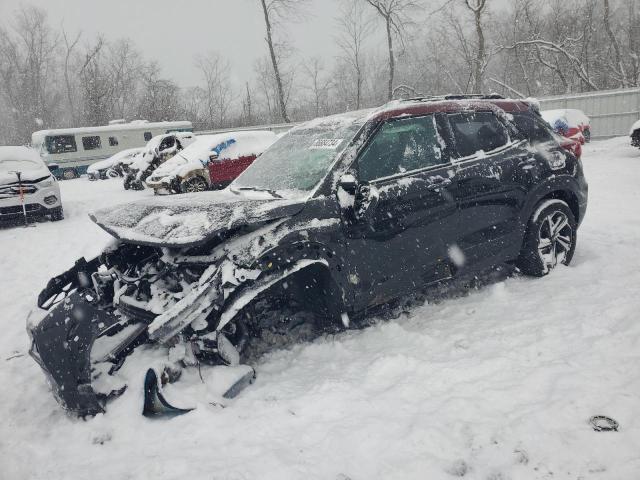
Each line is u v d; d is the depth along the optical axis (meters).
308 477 2.39
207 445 2.69
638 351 3.11
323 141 3.99
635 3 37.81
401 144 3.93
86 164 26.58
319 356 3.61
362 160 3.69
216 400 3.01
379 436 2.64
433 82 46.72
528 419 2.60
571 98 24.22
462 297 4.43
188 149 13.93
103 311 3.14
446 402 2.85
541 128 4.75
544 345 3.34
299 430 2.77
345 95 51.94
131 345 3.35
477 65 28.89
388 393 3.02
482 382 3.01
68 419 3.11
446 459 2.44
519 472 2.29
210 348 3.12
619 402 2.63
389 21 33.16
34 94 56.81
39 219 11.97
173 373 3.05
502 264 4.88
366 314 4.24
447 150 4.07
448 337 3.64
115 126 27.23
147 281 3.59
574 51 37.12
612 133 23.62
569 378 2.91
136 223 3.34
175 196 3.99
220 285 3.04
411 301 4.46
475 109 4.37
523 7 38.31
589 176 11.14
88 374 2.97
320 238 3.35
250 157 13.77
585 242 5.67
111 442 2.80
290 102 47.72
